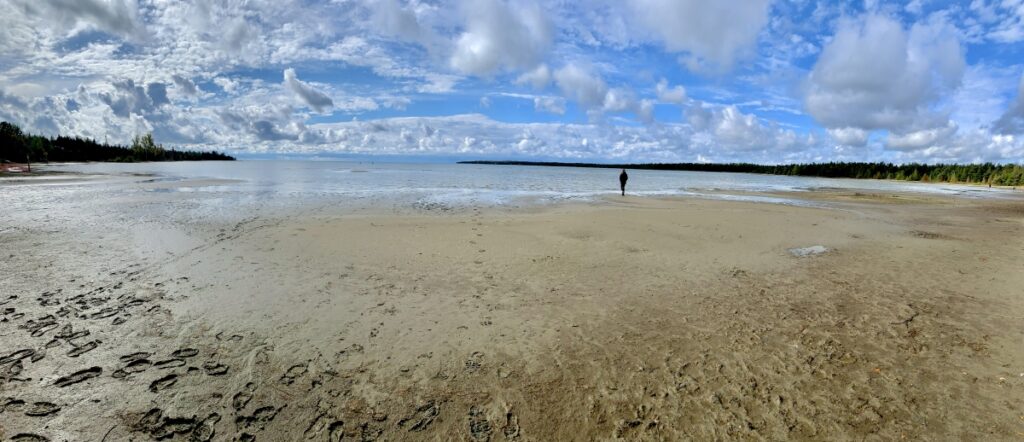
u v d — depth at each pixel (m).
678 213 18.86
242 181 38.75
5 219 14.45
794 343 5.79
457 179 51.06
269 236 12.14
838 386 4.74
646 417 4.22
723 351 5.55
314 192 28.00
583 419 4.19
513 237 12.70
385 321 6.36
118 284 7.75
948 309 7.10
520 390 4.66
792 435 3.96
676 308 7.07
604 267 9.54
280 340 5.68
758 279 8.81
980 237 14.35
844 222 17.56
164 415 4.12
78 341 5.52
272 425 4.02
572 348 5.61
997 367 5.12
